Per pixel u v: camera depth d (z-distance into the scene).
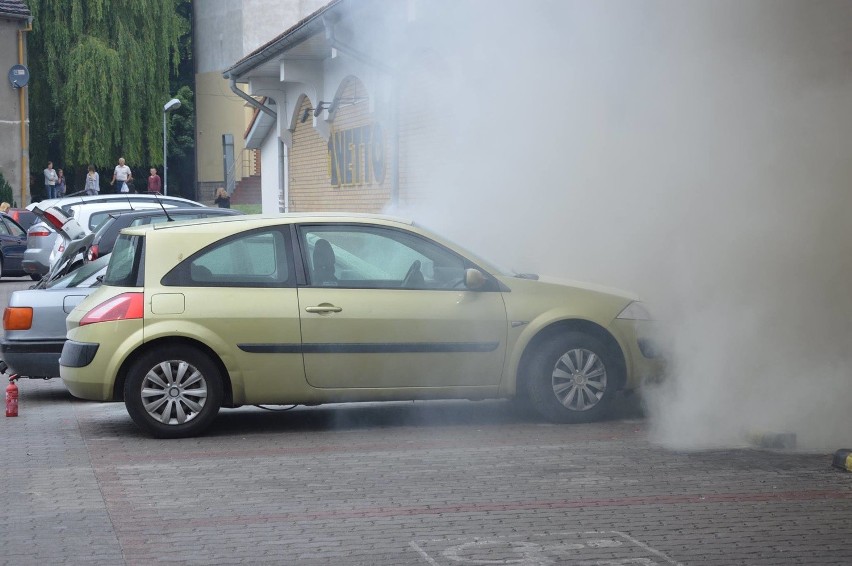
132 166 47.75
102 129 45.62
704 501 6.82
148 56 47.12
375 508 6.72
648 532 6.17
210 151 53.28
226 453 8.36
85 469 7.88
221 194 36.03
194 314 8.81
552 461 7.93
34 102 46.31
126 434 9.20
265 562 5.70
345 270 9.13
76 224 14.14
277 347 8.88
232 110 52.19
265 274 9.02
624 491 7.07
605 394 9.34
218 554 5.83
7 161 44.25
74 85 45.31
